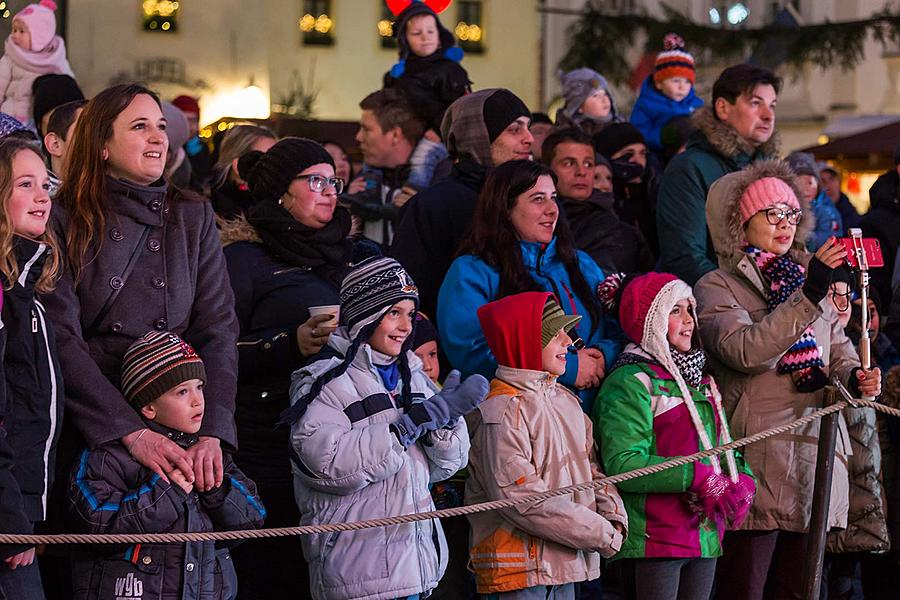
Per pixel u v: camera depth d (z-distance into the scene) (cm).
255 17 5362
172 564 1155
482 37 6444
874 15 3484
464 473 1405
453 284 1448
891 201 1950
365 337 1267
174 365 1177
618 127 1984
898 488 1600
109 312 1210
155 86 5231
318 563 1240
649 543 1368
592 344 1473
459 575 1423
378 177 1956
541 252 1481
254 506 1198
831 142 4338
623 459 1362
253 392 1359
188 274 1243
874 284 1916
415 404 1261
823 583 1570
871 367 1490
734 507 1373
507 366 1342
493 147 1586
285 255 1413
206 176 2136
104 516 1132
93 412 1152
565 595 1349
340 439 1212
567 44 3600
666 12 3544
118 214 1222
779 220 1498
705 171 1684
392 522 1177
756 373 1459
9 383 1079
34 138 1191
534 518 1297
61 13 5134
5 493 1038
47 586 1317
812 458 1456
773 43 3472
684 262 1661
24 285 1093
